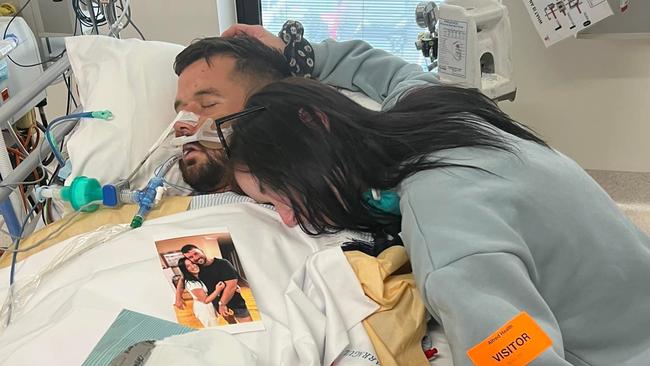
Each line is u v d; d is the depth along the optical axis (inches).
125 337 35.5
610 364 38.3
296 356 35.7
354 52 65.9
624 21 70.1
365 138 41.6
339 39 95.9
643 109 77.1
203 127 53.8
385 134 41.9
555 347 32.5
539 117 80.5
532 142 44.4
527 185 38.7
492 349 31.8
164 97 58.0
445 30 60.0
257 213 48.1
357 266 41.4
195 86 56.7
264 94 43.6
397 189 41.3
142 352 32.0
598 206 40.2
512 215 37.2
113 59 57.7
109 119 54.6
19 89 64.8
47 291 41.7
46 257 45.4
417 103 45.5
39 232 48.9
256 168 42.2
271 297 40.4
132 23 82.4
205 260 42.1
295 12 95.3
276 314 39.3
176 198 51.4
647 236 43.3
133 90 56.6
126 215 49.6
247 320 38.0
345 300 39.7
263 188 43.7
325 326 37.9
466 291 33.0
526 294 33.8
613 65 75.4
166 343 32.9
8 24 65.5
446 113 44.0
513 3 74.2
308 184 41.0
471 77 59.4
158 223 47.2
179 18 87.7
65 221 49.6
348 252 42.6
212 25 88.0
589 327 38.5
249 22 95.9
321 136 41.1
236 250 43.3
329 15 94.7
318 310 39.0
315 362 34.8
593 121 79.1
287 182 41.4
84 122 55.1
